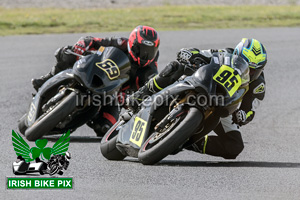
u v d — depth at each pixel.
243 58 20.23
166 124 18.05
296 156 21.53
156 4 102.38
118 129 21.08
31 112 23.28
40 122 21.67
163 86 19.56
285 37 64.62
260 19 81.50
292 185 16.80
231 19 81.00
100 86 22.05
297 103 34.78
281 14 86.19
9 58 48.59
